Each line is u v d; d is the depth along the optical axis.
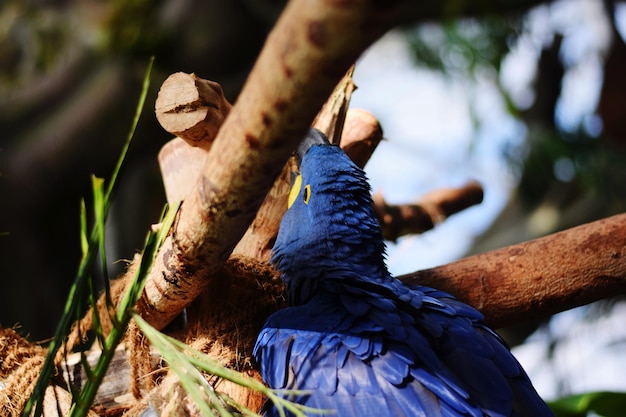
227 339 4.53
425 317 4.47
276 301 4.80
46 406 4.45
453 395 4.05
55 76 10.98
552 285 5.07
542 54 12.95
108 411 4.62
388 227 7.24
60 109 10.88
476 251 14.58
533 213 13.92
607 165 12.69
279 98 3.02
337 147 5.00
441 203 7.58
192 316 4.61
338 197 4.85
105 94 10.60
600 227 5.13
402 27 12.40
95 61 10.82
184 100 4.32
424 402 4.06
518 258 5.11
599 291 5.11
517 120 13.15
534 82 13.09
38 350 4.79
